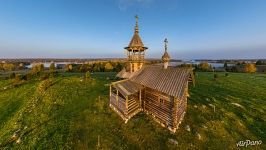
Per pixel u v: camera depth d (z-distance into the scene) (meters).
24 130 19.58
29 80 49.62
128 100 20.45
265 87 40.69
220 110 23.44
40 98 29.86
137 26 26.02
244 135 17.86
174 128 17.20
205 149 15.21
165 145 15.45
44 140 16.88
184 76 17.86
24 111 25.38
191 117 20.86
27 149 15.92
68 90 33.41
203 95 30.28
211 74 63.59
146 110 22.09
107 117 20.88
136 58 25.84
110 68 80.62
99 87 35.59
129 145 15.57
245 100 28.86
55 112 23.45
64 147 15.53
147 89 21.80
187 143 15.77
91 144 15.77
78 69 80.69
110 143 15.83
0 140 18.64
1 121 24.69
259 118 21.81
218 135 17.33
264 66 95.88
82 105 25.44
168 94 17.09
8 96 35.88
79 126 19.02
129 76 25.84
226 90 35.75
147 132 17.50
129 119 20.16
